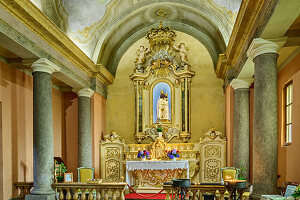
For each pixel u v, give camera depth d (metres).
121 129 13.55
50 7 8.62
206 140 12.00
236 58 9.70
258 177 6.32
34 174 7.84
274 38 6.36
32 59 7.83
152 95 13.33
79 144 11.33
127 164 11.05
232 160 10.97
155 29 13.17
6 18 6.25
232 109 10.92
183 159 11.78
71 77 9.91
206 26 12.45
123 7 11.35
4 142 8.37
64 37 8.50
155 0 11.50
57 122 12.23
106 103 13.70
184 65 13.09
